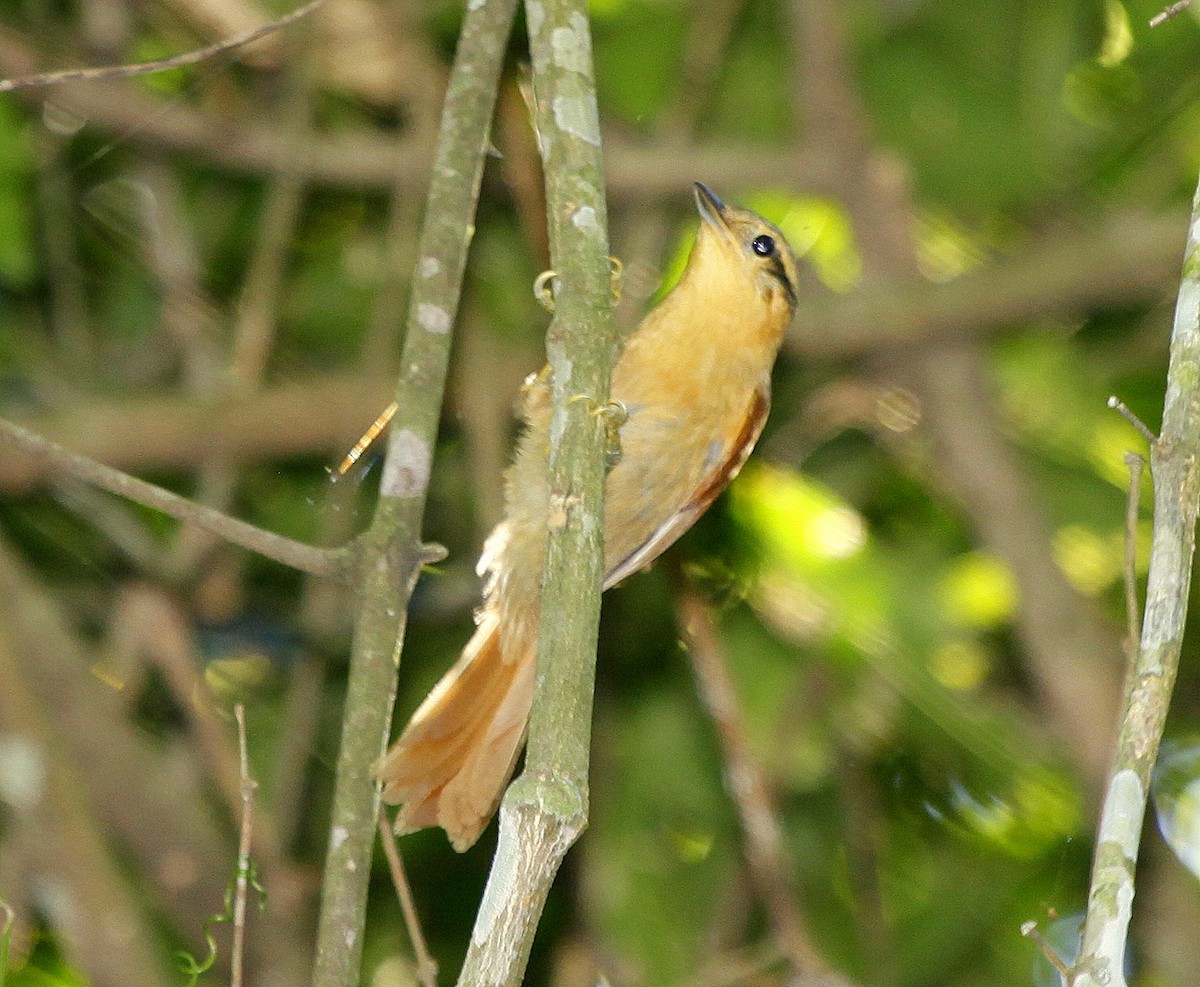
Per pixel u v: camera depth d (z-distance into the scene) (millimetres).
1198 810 11875
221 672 11703
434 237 7559
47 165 11383
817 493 11562
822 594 11070
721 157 11531
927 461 11875
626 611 11766
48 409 10453
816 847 11828
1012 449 11602
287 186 11039
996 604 12008
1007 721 11188
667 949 11008
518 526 8047
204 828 9375
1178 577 5531
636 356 8633
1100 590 11945
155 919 9930
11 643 9297
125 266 12078
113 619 11547
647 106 12016
